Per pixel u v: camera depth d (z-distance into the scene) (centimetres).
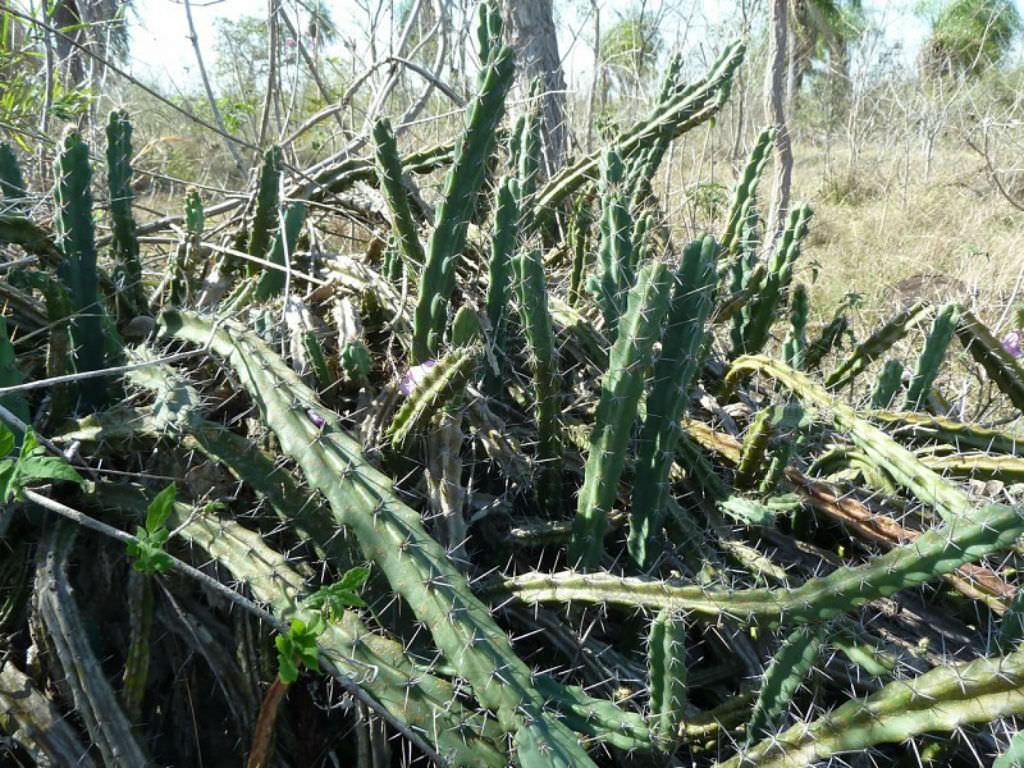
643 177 255
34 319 176
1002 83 973
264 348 146
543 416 172
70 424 157
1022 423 233
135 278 198
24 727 124
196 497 152
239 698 139
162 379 153
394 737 134
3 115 276
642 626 152
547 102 424
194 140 443
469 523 160
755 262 248
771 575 159
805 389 188
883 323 241
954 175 854
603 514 154
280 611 127
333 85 448
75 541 148
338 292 205
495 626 122
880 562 123
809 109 1280
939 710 113
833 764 136
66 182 158
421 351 174
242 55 419
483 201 242
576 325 209
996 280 472
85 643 128
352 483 129
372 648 125
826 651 152
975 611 165
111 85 407
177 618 146
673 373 156
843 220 784
